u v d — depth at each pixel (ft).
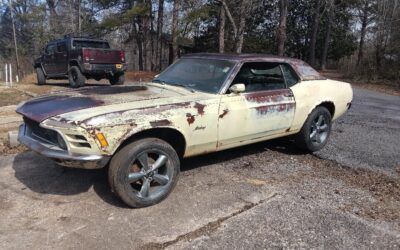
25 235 11.76
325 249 11.53
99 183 15.53
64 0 115.65
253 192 15.24
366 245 11.84
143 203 13.52
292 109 18.29
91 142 12.25
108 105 13.47
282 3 63.26
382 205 14.64
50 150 12.87
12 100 35.91
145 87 16.71
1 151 19.27
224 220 12.95
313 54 110.11
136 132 13.00
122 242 11.51
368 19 106.63
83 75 45.96
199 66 17.66
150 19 98.17
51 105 13.99
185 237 11.87
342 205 14.44
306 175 17.37
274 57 18.70
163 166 14.17
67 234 11.87
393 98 49.70
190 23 78.02
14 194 14.46
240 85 15.67
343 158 19.98
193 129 14.57
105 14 100.01
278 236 12.09
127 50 125.08
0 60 123.85
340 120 30.60
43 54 52.16
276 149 20.94
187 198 14.49
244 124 16.28
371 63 82.43
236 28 61.57
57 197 14.28
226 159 18.93
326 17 108.58
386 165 19.17
